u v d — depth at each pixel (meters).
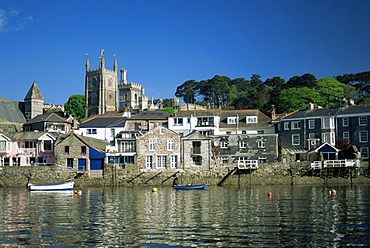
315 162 74.50
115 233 32.84
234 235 31.72
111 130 104.94
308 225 34.97
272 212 41.81
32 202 52.47
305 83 143.75
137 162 79.25
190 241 30.11
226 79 196.12
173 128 100.56
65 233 33.03
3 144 90.25
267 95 164.25
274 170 75.69
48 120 111.06
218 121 100.50
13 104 137.50
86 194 62.81
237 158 85.50
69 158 79.94
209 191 65.25
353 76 150.38
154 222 37.12
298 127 90.81
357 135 85.12
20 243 30.22
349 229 33.28
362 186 70.25
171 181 77.94
